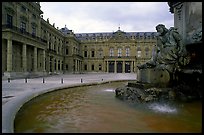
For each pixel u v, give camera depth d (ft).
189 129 18.81
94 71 317.83
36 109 28.78
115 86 69.21
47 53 197.98
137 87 39.52
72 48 273.75
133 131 18.26
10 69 114.83
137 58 307.17
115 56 305.12
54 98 39.47
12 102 28.50
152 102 31.91
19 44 138.21
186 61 40.68
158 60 41.47
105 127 19.67
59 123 21.31
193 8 40.09
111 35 333.62
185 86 36.60
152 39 304.09
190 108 27.78
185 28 42.32
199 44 37.70
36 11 164.86
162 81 38.50
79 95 44.04
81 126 20.08
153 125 20.22
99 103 33.40
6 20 119.96
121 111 26.91
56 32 233.55
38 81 87.51
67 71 267.80
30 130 18.88
